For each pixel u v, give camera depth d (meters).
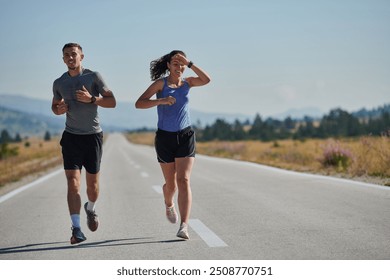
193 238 13.96
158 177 35.38
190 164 14.06
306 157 45.41
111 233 15.05
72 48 13.48
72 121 13.76
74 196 13.62
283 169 38.31
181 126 14.00
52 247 13.38
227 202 20.77
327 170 34.53
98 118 14.11
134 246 13.22
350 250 12.01
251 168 40.44
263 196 22.22
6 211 20.19
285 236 13.72
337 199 20.39
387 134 31.59
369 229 14.27
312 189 24.05
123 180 33.44
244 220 16.45
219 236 14.09
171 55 13.99
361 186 24.30
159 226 15.98
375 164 30.78
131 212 19.00
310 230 14.39
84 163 14.09
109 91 13.76
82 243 13.76
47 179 36.50
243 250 12.40
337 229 14.40
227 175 34.03
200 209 19.12
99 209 20.05
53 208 20.66
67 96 13.62
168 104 13.51
